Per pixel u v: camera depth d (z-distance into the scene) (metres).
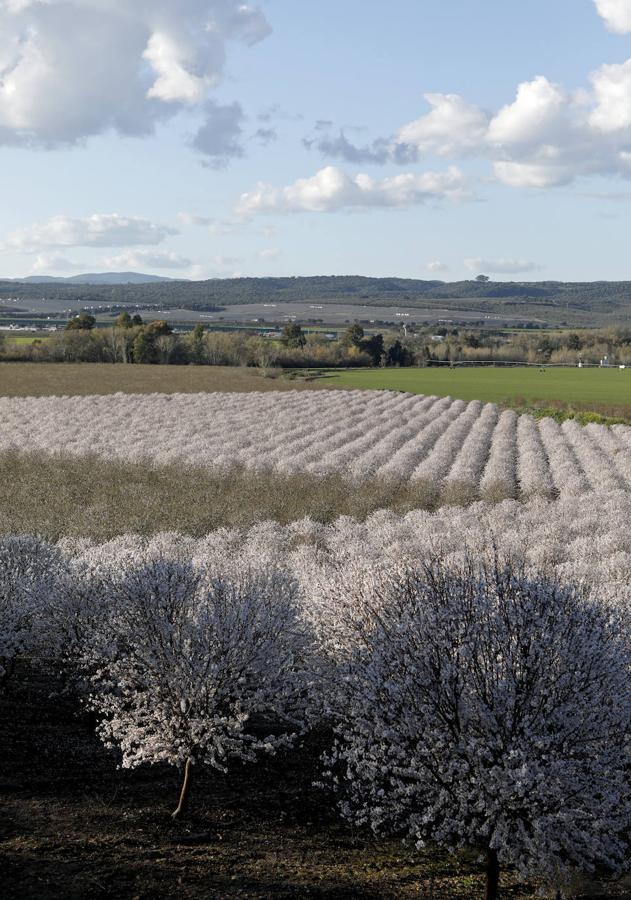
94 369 101.00
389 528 24.89
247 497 32.75
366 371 117.19
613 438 56.78
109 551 19.72
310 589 15.07
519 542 22.11
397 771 9.29
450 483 37.09
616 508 30.38
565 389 93.06
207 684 11.07
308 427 56.50
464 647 9.16
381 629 10.41
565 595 9.80
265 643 11.73
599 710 8.80
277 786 12.22
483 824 8.82
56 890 8.83
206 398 74.75
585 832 8.67
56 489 33.25
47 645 15.70
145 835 10.43
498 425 61.94
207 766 12.75
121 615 12.34
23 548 17.06
